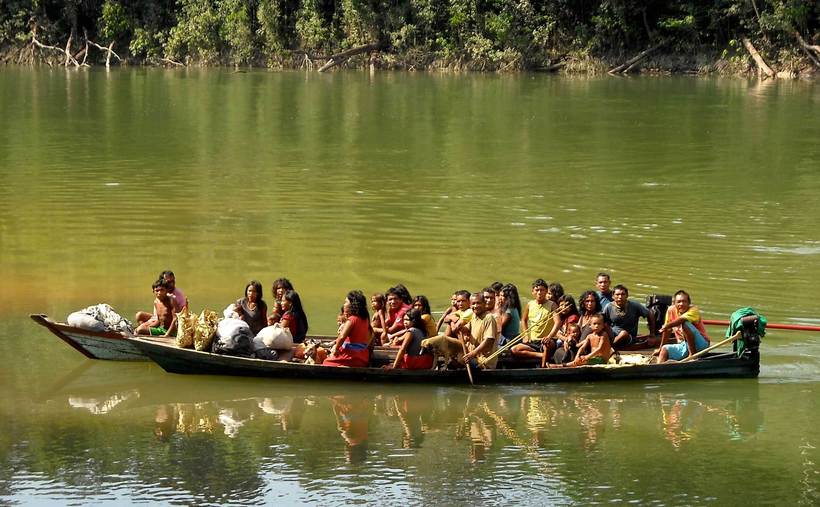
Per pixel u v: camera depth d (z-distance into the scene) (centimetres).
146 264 2459
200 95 6406
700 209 3066
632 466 1487
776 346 1950
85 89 6781
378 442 1562
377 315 1961
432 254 2556
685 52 8138
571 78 7819
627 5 8181
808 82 7294
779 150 4181
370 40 8788
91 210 3002
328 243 2650
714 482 1438
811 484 1432
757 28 7806
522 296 2211
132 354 1884
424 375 1784
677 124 4988
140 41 9075
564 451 1533
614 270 2409
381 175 3597
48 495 1390
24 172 3591
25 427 1600
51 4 9331
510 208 3069
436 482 1428
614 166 3812
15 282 2308
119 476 1445
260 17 8831
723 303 2170
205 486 1416
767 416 1662
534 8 8562
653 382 1808
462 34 8556
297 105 5844
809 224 2869
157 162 3831
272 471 1463
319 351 1841
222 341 1820
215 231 2767
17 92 6525
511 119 5203
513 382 1797
